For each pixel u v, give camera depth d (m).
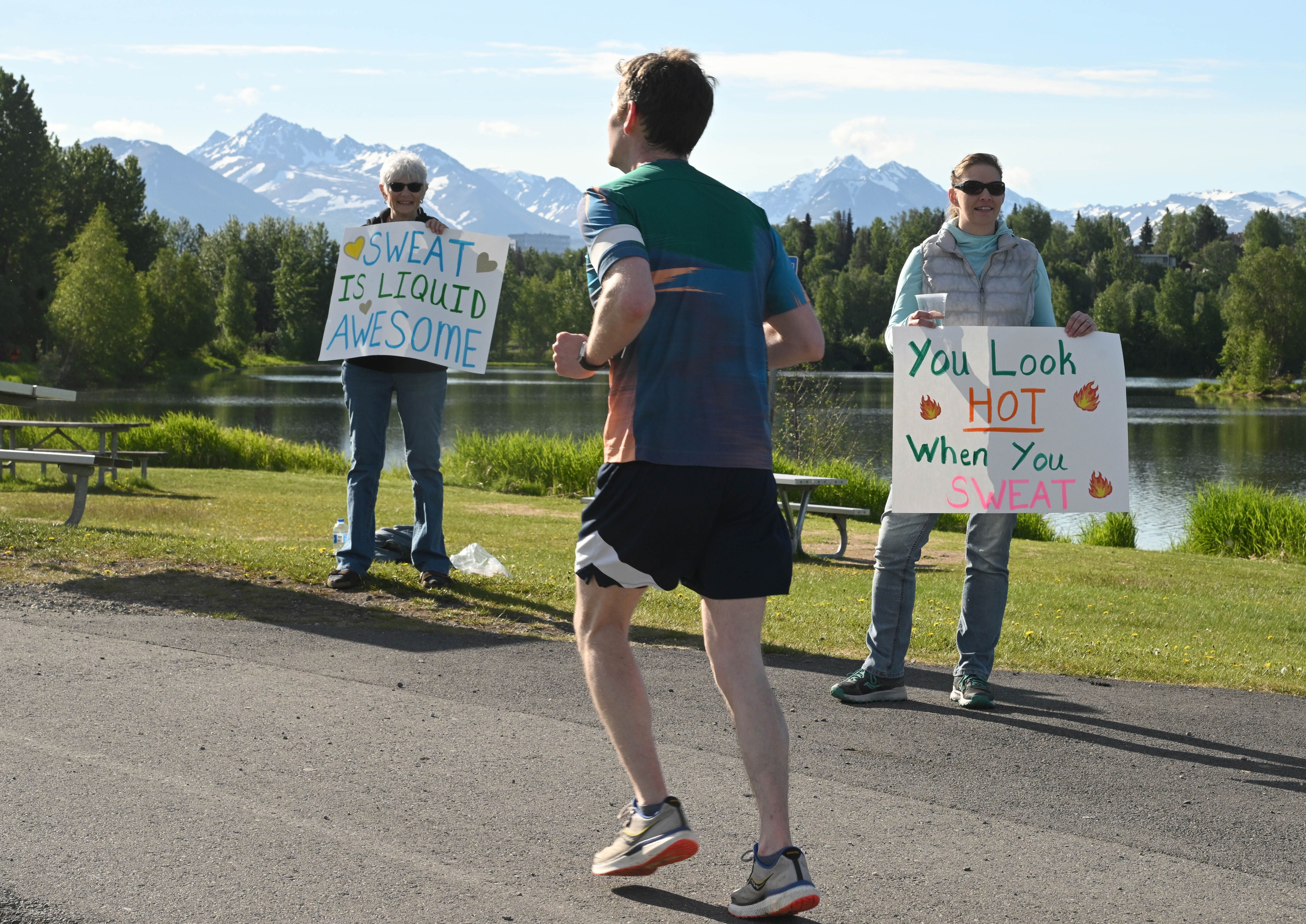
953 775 3.86
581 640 2.88
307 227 139.75
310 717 4.12
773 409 15.88
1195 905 2.86
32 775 3.38
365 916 2.59
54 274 90.25
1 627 5.17
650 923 2.62
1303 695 5.61
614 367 2.78
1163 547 20.62
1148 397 88.00
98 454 11.47
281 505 13.11
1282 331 94.50
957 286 4.99
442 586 6.83
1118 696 5.28
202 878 2.75
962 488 4.84
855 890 2.87
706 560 2.71
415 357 6.69
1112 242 180.00
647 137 2.88
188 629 5.37
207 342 113.31
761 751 2.65
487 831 3.14
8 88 89.88
